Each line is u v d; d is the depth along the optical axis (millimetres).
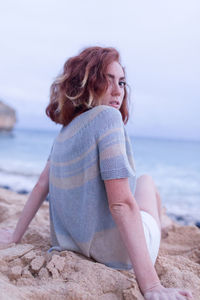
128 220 1488
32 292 1440
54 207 1926
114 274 1594
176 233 3268
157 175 17688
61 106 1774
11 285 1456
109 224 1691
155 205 2115
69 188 1731
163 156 33562
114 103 1784
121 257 1741
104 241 1717
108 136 1552
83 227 1693
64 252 1787
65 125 1847
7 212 3158
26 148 34156
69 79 1728
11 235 2094
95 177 1615
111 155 1523
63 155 1750
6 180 10555
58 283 1546
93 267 1633
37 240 2277
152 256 1819
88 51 1745
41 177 2111
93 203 1642
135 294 1426
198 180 15508
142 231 1492
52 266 1653
